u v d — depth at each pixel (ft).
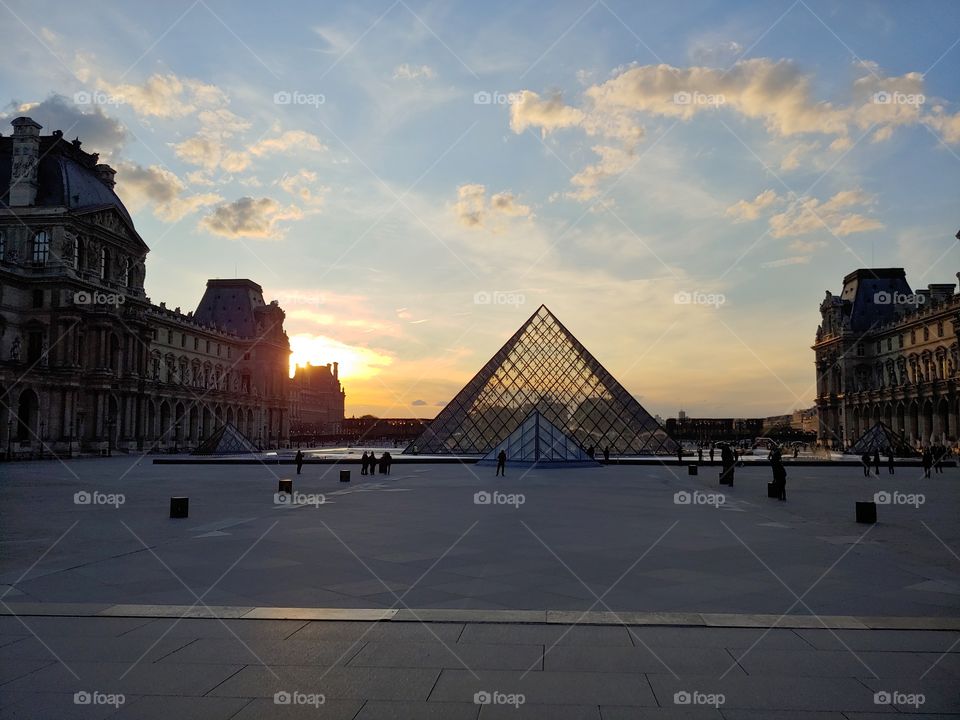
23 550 76.13
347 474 183.73
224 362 570.05
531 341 326.65
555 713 32.91
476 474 213.87
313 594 55.52
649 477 201.57
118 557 71.61
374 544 80.12
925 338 497.46
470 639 43.86
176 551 75.31
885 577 62.18
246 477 206.08
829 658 40.45
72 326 354.95
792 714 32.83
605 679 37.19
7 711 32.99
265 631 45.39
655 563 68.69
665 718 32.40
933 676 37.65
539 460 245.65
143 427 419.74
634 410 310.86
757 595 55.31
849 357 594.65
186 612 49.93
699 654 41.11
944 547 79.15
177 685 36.24
